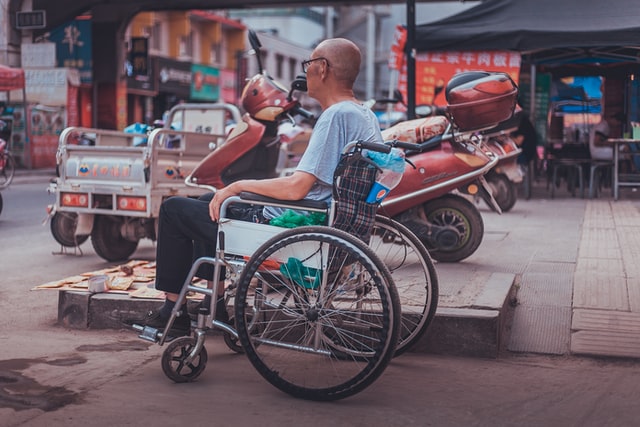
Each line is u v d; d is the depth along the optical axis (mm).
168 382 3580
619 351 4051
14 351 4086
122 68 26594
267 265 3436
